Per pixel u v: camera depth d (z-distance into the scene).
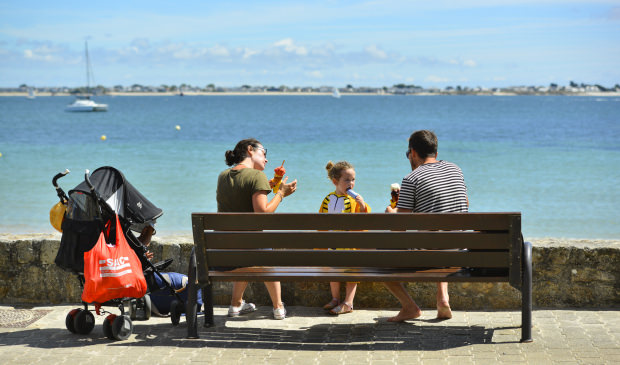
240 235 5.30
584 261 6.30
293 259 5.36
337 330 5.85
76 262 5.49
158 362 4.98
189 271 5.52
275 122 65.56
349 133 45.16
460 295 6.51
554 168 23.42
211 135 44.47
